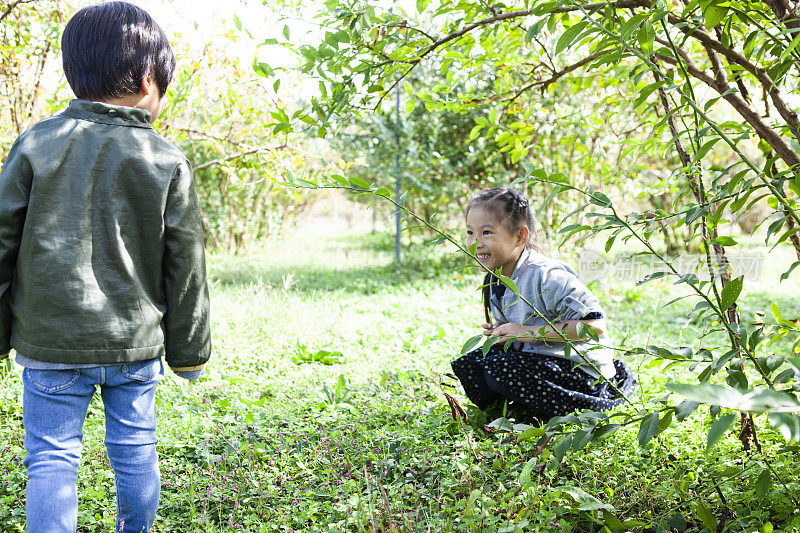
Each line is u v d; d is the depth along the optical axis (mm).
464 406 2955
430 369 3570
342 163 4629
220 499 2182
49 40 3795
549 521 1838
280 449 2492
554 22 1732
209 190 11039
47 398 1685
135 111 1795
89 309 1662
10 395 3043
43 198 1644
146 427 1819
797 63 2000
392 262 9586
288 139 4316
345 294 6855
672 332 4625
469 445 2268
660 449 2342
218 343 4340
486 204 2625
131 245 1742
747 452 2281
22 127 3955
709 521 1699
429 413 2844
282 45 2246
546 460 1940
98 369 1714
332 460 2371
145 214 1745
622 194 4363
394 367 3770
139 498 1806
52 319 1640
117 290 1709
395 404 3000
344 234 17828
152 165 1759
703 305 1853
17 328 1692
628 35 1641
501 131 3574
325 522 2023
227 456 2469
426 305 6035
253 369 3875
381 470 2303
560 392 2514
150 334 1768
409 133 8750
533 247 2709
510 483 2059
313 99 2408
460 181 9320
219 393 3340
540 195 7473
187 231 1806
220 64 4059
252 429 2727
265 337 4617
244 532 1970
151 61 1862
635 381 2834
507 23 2756
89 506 2143
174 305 1832
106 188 1706
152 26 1894
